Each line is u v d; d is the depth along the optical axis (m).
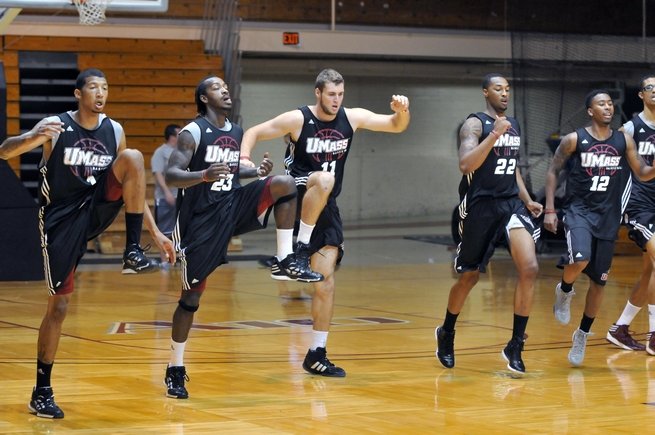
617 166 16.72
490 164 15.77
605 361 17.22
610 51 42.06
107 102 40.69
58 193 12.62
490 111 16.00
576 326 21.17
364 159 49.38
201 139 13.55
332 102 15.29
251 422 12.28
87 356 16.98
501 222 15.91
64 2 20.98
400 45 46.44
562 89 40.88
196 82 41.44
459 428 12.01
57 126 12.09
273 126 15.37
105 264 34.16
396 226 49.66
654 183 17.84
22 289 27.03
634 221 17.88
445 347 16.47
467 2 47.50
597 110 16.69
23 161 39.66
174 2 42.56
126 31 41.97
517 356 15.93
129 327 20.50
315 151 15.47
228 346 18.22
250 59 44.94
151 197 40.03
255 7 44.53
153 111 41.12
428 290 27.59
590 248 16.42
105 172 12.78
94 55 41.03
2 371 15.63
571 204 17.00
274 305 24.19
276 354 17.42
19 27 40.50
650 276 17.98
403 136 49.81
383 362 16.84
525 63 40.56
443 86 49.84
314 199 14.29
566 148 16.94
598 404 13.53
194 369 15.95
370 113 15.77
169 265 33.38
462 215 16.05
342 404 13.42
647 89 17.92
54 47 40.81
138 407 13.15
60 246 12.59
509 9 41.75
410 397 13.94
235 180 13.90
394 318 22.20
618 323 18.56
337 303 24.83
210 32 42.81
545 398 13.93
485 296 26.25
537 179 39.50
